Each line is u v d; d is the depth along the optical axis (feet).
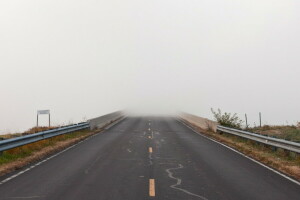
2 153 47.93
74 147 65.21
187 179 36.27
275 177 38.52
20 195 29.19
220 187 32.81
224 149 64.28
